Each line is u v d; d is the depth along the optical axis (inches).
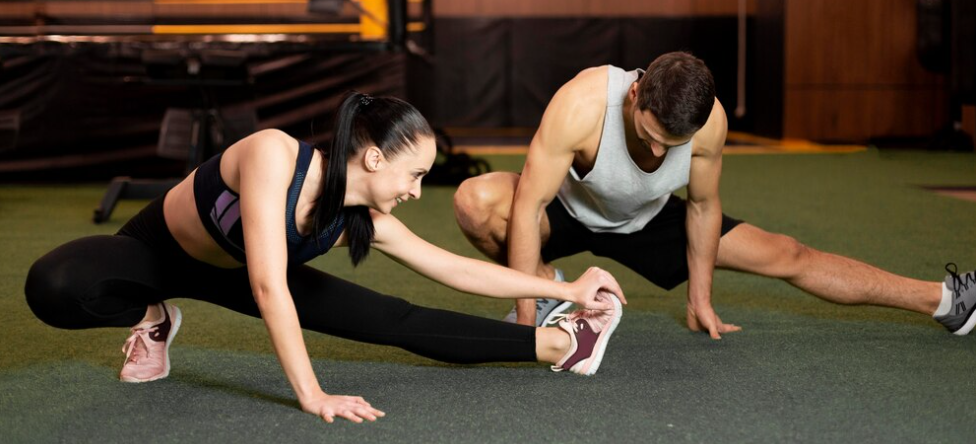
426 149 64.9
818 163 301.3
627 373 81.1
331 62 244.5
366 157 63.9
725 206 202.4
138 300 75.3
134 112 244.1
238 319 102.1
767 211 194.1
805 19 399.2
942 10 335.0
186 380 79.6
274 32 302.7
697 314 94.7
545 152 83.4
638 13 459.2
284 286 64.8
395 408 71.8
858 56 400.8
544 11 462.6
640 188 84.8
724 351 88.6
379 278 127.2
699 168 86.0
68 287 68.8
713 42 454.9
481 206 93.7
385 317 75.9
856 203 204.1
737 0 451.8
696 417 69.9
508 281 74.9
